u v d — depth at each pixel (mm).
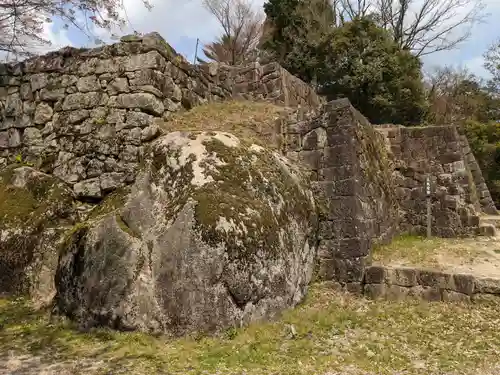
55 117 7188
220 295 4488
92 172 6691
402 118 18047
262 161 5867
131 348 4234
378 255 6797
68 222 6375
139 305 4574
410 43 21922
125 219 5098
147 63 6703
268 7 19078
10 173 6914
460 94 26047
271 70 9680
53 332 4691
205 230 4586
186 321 4438
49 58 7367
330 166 6574
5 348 4328
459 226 8766
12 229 6180
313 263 6215
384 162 8680
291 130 7031
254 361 3986
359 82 16453
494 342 4414
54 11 6676
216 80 9344
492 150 18453
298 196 6008
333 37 17141
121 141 6605
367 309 5520
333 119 6699
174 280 4539
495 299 5289
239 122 7160
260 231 4926
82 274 4887
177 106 7344
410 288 5781
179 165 5309
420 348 4363
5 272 5984
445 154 9117
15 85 7602
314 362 3996
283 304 5145
